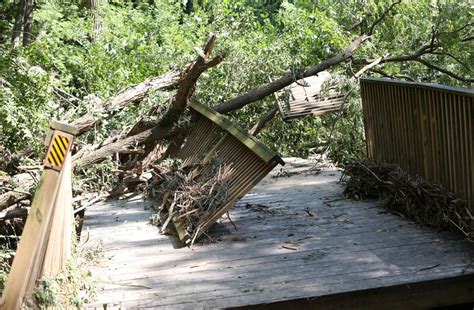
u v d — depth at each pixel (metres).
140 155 6.38
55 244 3.24
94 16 12.71
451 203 4.24
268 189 6.02
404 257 3.91
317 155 7.96
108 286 3.64
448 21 8.53
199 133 5.96
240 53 8.25
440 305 3.54
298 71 7.39
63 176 3.15
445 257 3.86
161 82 6.79
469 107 4.02
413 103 4.83
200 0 16.00
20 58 6.91
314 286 3.49
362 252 4.04
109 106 6.52
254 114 8.19
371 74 9.01
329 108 7.47
